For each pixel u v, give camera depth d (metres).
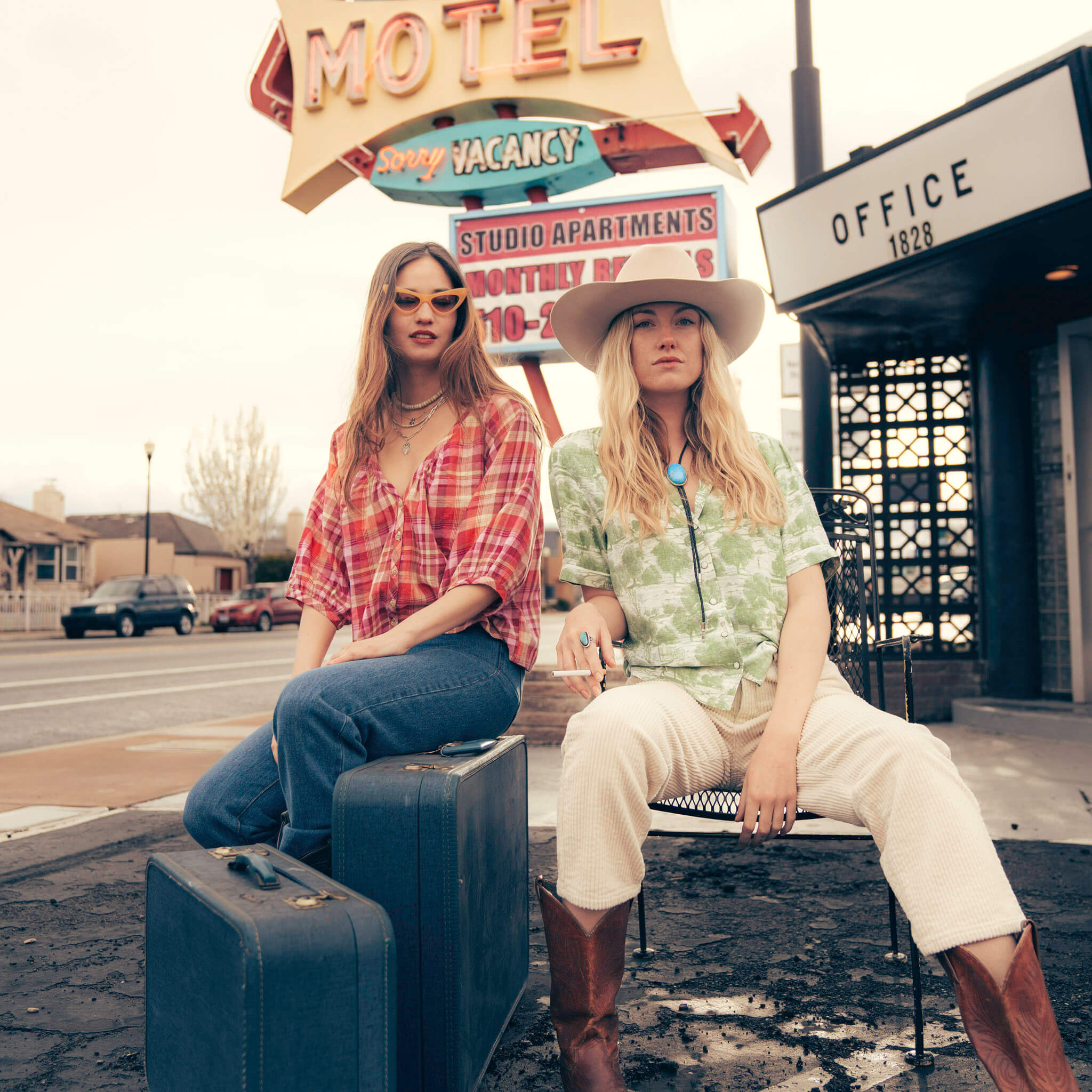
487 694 1.75
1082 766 4.26
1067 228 4.37
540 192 6.60
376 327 1.93
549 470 1.91
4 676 11.68
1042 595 5.69
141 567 47.50
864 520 2.17
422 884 1.35
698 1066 1.57
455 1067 1.33
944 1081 1.51
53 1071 1.61
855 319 5.74
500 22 6.41
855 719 1.44
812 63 6.07
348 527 1.92
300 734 1.51
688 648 1.66
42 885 2.73
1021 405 5.67
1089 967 1.95
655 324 1.83
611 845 1.39
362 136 6.62
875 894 2.55
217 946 1.12
